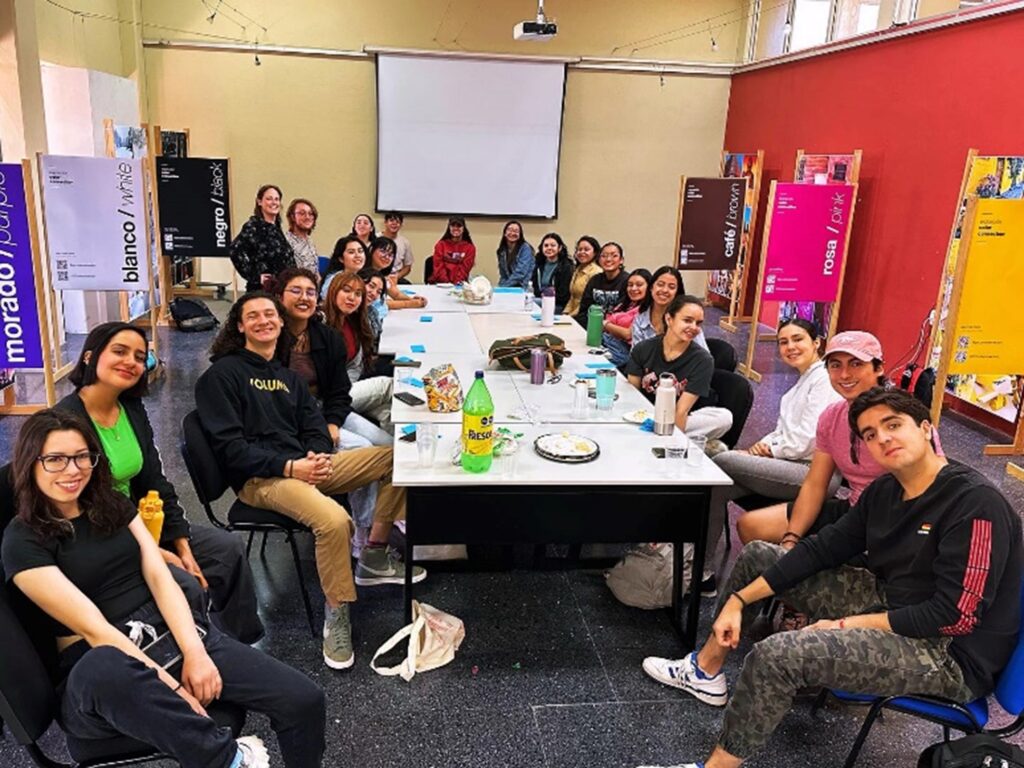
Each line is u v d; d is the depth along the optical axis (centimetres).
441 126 841
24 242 420
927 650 176
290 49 805
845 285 655
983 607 169
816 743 219
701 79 871
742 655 256
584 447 257
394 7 809
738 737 186
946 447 464
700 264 696
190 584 197
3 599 157
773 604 263
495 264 893
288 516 248
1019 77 468
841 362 237
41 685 157
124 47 771
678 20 848
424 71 823
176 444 417
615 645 261
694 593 252
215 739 158
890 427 181
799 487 274
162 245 618
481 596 287
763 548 228
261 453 250
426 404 299
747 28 846
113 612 180
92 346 208
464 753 210
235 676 174
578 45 843
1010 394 471
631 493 241
